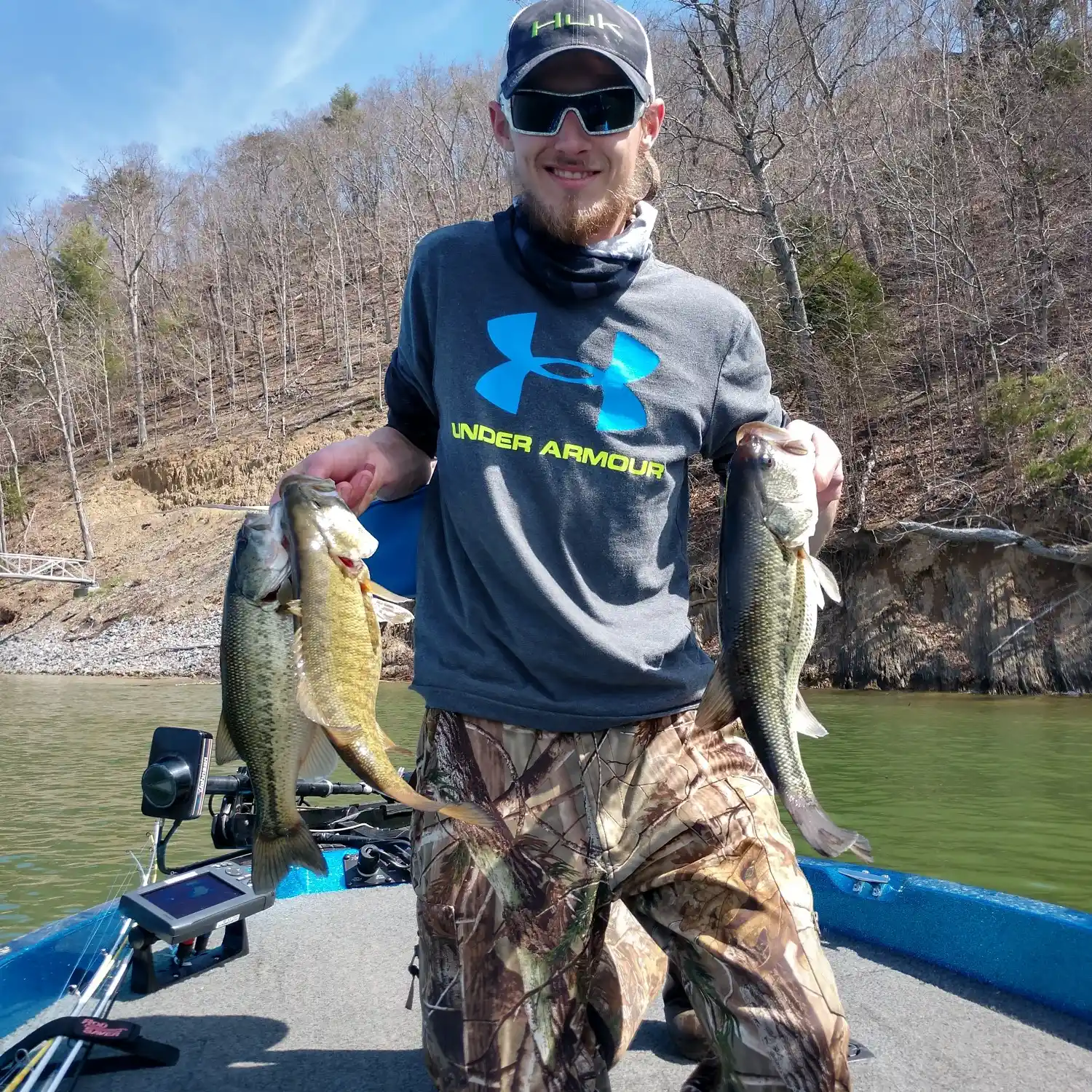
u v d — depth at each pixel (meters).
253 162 67.75
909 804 11.11
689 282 2.54
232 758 2.29
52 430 57.25
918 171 31.48
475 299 2.46
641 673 2.29
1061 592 21.92
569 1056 2.22
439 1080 2.22
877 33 35.94
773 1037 2.04
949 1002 3.38
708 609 22.28
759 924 2.13
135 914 3.54
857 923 3.95
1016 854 9.05
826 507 2.72
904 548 23.53
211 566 39.84
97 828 11.60
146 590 40.06
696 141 28.58
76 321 58.78
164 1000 3.57
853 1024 3.22
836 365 27.28
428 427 2.73
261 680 2.23
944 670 22.31
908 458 26.16
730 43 25.45
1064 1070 2.93
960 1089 2.82
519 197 2.54
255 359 56.97
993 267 29.12
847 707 19.59
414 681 2.46
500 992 2.19
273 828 2.25
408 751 2.21
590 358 2.38
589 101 2.32
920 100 33.44
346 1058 3.14
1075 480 22.27
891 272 32.69
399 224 56.78
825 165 28.75
